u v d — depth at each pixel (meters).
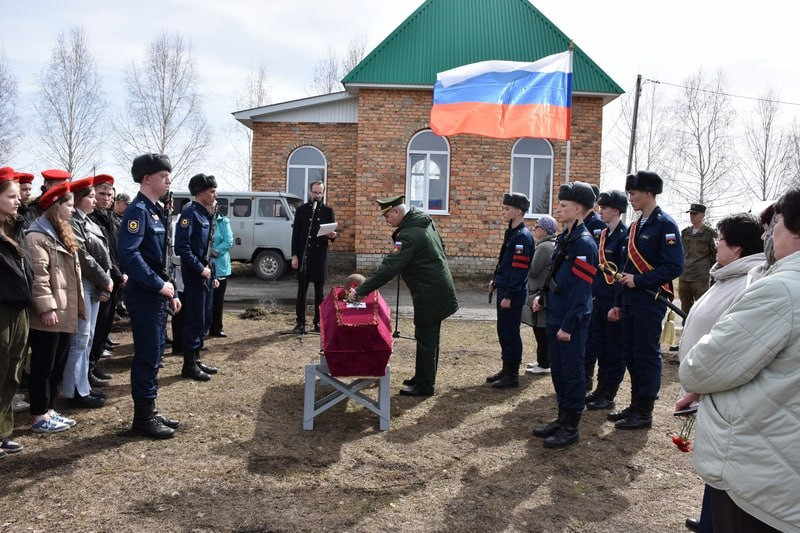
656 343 4.80
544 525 3.29
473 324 9.72
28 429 4.43
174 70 26.12
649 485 3.84
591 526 3.30
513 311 5.94
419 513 3.38
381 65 14.99
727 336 2.04
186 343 5.89
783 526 1.95
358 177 14.98
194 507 3.35
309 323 9.16
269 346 7.49
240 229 14.58
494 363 7.09
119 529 3.09
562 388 4.45
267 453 4.16
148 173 4.28
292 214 14.68
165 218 4.50
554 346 4.48
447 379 6.34
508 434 4.68
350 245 16.11
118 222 6.67
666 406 5.53
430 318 5.57
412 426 4.82
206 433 4.50
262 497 3.50
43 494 3.44
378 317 4.50
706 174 28.52
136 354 4.34
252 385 5.81
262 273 14.71
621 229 5.54
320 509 3.38
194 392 5.51
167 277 4.43
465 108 8.21
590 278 4.26
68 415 4.78
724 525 2.14
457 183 14.91
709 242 8.05
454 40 15.52
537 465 4.10
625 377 6.68
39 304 4.15
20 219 3.97
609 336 5.34
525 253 5.85
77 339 4.88
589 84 14.54
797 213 2.06
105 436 4.36
